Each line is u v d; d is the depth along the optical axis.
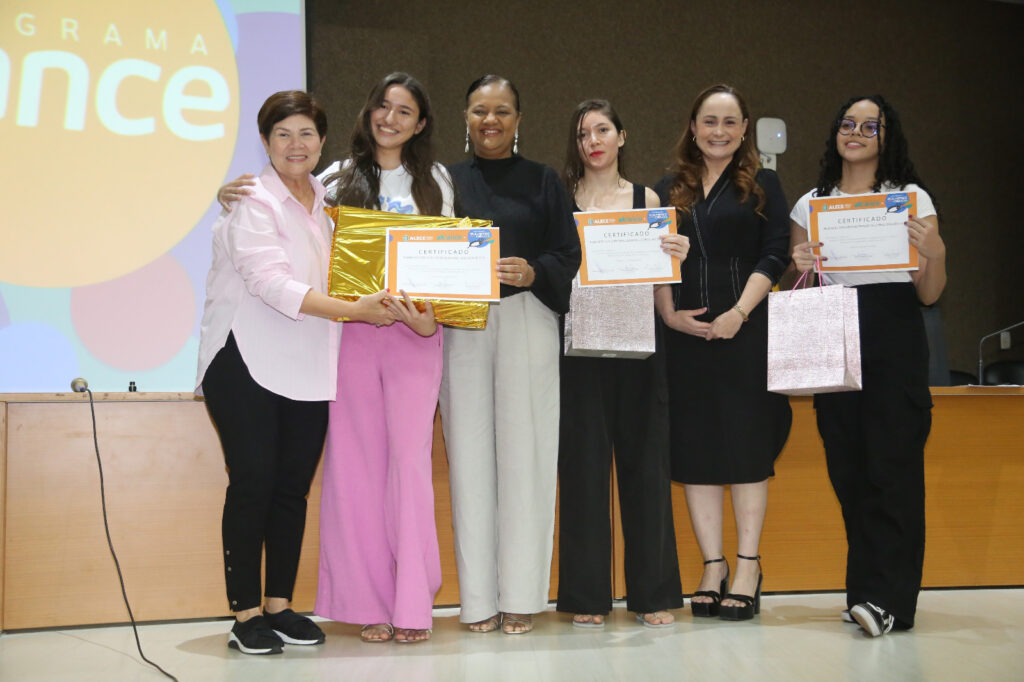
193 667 2.02
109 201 3.68
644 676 1.91
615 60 5.20
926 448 2.96
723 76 5.36
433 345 2.29
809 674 1.93
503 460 2.38
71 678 1.95
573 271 2.36
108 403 2.54
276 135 2.18
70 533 2.50
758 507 2.61
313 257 2.25
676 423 2.61
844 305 2.37
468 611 2.35
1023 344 5.70
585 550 2.44
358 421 2.27
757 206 2.59
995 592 2.92
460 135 4.93
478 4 5.01
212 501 2.58
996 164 5.76
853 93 5.56
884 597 2.36
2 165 3.59
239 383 2.15
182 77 3.83
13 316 3.54
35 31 3.68
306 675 1.93
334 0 4.80
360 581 2.26
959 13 5.74
